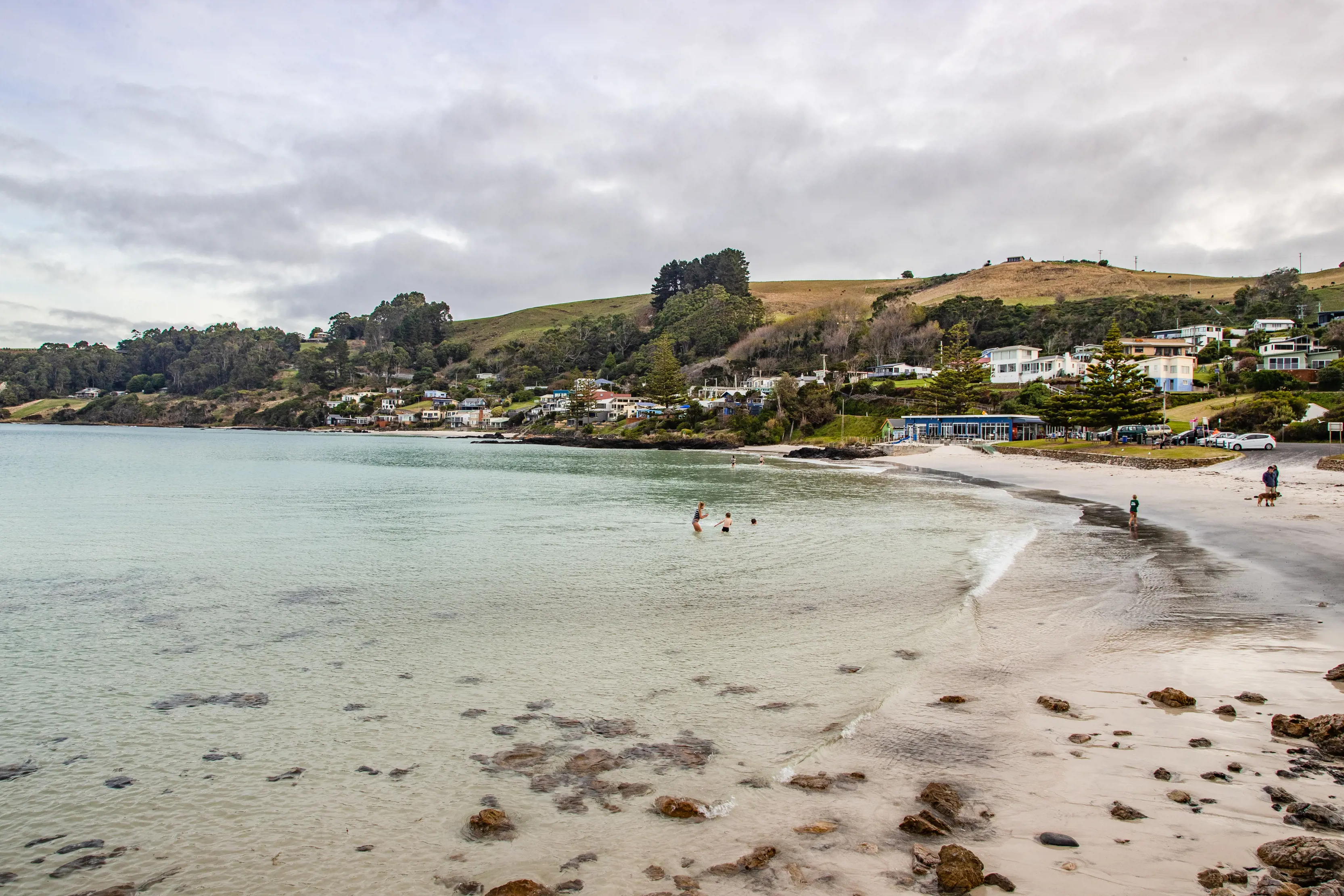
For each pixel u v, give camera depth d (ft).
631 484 208.85
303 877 25.39
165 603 65.98
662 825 27.86
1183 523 108.68
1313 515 105.70
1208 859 23.73
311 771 33.35
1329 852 22.74
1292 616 54.03
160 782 32.55
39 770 33.81
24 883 25.34
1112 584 67.97
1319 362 325.01
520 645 52.47
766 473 256.11
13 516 128.77
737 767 32.78
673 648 51.47
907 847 25.77
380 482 209.97
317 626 58.18
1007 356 432.66
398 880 25.00
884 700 40.16
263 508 144.05
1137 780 29.60
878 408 422.82
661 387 518.78
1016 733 35.14
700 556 89.56
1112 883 22.72
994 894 22.40
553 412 634.84
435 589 71.20
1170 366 339.57
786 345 626.64
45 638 55.01
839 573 77.77
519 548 96.02
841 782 30.96
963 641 50.96
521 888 23.77
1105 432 294.87
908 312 575.79
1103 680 41.93
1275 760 30.83
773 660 48.39
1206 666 43.42
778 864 24.89
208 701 42.24
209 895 24.54
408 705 41.32
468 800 30.45
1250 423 253.44
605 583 74.23
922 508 143.74
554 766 33.37
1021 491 178.60
